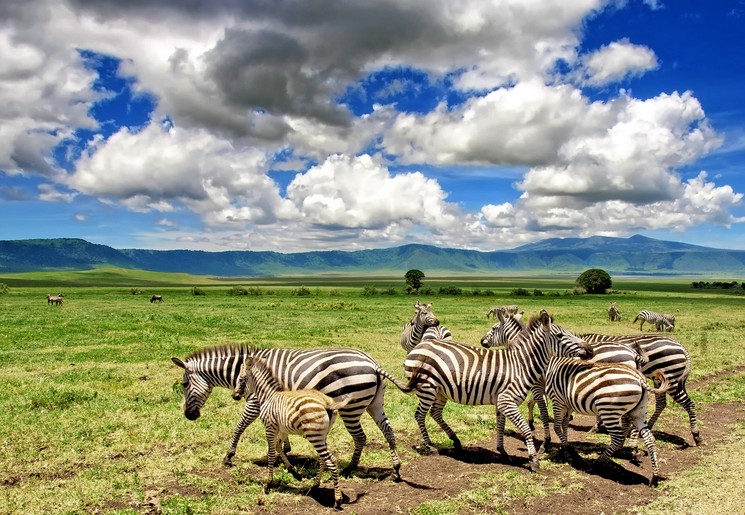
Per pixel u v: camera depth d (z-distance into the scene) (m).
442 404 10.20
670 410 12.99
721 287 149.38
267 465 8.82
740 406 13.22
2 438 9.87
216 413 12.07
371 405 8.70
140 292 88.56
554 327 9.15
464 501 7.62
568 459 9.48
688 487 8.05
